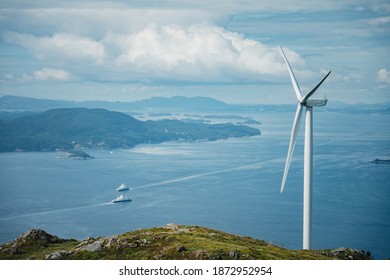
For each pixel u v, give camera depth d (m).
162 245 102.81
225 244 104.69
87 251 104.06
